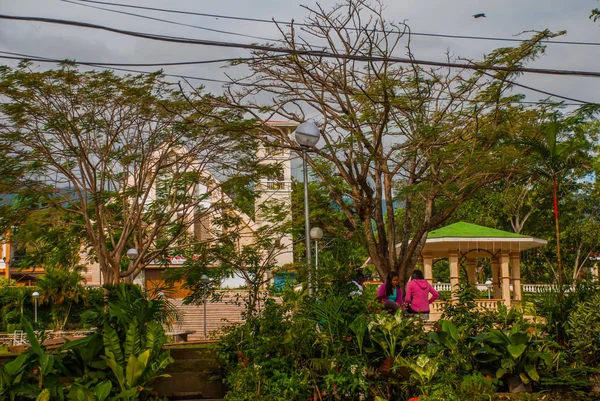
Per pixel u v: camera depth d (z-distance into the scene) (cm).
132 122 2341
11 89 2122
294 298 1153
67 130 2259
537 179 1858
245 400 998
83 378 1006
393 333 1062
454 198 1898
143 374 1015
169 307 1504
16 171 2289
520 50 1822
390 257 2005
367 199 1981
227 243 2227
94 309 1096
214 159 2398
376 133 1952
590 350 1173
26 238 2525
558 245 1455
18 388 934
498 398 1029
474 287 1218
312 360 1045
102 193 2395
